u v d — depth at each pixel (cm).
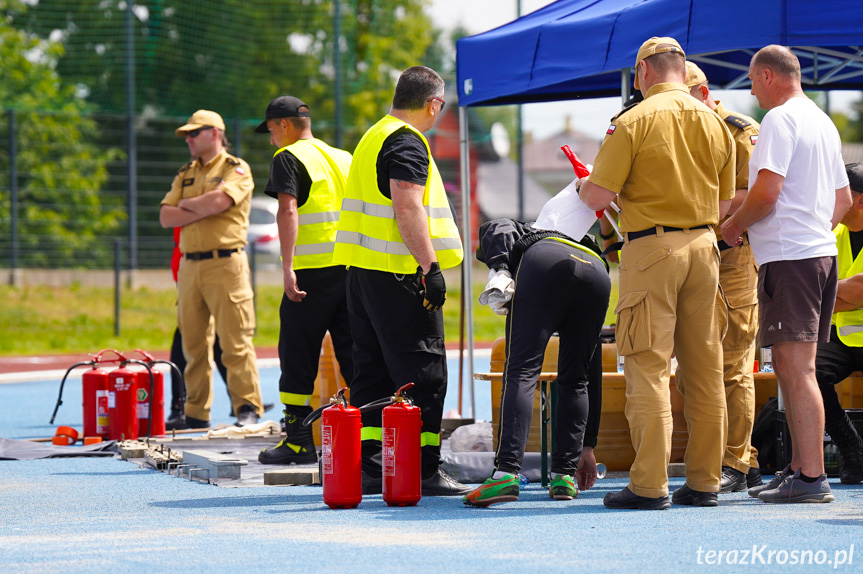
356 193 1411
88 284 5669
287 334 1728
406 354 1383
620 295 1268
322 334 1734
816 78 2214
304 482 1537
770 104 1359
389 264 1373
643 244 1242
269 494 1446
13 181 6794
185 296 2223
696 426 1288
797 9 1464
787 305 1298
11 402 3039
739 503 1324
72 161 8969
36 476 1647
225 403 3069
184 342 2247
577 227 1308
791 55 1352
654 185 1238
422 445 1402
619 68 1664
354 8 10438
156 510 1314
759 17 1483
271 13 10106
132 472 1694
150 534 1149
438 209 1398
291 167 1716
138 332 5028
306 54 10338
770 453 1605
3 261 7088
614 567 960
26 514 1291
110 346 4809
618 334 1264
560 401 1359
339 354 1733
